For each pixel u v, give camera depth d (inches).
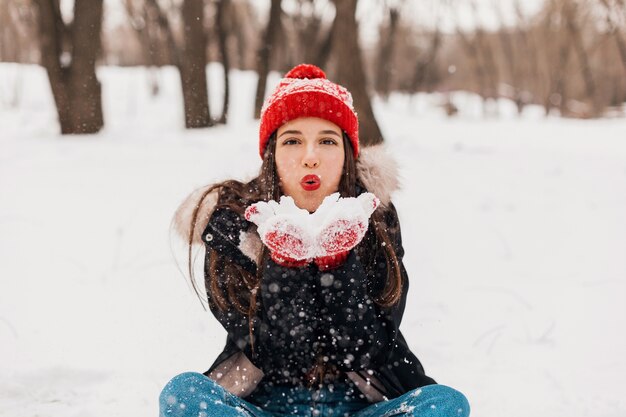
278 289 97.2
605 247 254.2
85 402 137.3
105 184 343.0
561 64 1453.0
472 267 228.8
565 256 243.0
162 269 211.3
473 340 169.0
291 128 104.3
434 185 365.4
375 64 1547.7
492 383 146.0
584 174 413.4
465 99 1657.2
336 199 96.1
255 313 101.7
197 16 664.4
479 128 795.4
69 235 253.9
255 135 568.1
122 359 153.5
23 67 1343.5
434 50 1352.1
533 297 199.9
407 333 173.2
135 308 181.3
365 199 97.3
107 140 534.0
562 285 211.2
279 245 92.9
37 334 167.0
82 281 203.8
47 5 588.7
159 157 430.0
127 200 308.2
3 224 268.2
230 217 104.4
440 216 296.8
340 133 105.4
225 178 114.0
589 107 1486.2
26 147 486.0
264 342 101.2
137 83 1270.9
